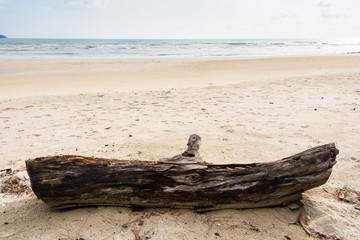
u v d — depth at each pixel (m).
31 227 2.51
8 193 3.09
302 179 2.57
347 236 2.39
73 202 2.66
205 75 13.21
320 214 2.64
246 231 2.44
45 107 7.18
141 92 9.13
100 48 40.56
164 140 4.61
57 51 33.16
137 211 2.70
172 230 2.45
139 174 2.57
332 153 2.59
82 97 8.34
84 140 4.69
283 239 2.36
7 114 6.52
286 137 4.72
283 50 37.31
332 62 17.41
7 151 4.25
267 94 8.39
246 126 5.35
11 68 15.59
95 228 2.48
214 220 2.58
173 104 7.36
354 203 2.87
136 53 30.70
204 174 2.57
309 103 7.16
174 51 34.47
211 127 5.33
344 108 6.59
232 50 37.00
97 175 2.56
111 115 6.34
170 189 2.58
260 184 2.58
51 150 4.26
